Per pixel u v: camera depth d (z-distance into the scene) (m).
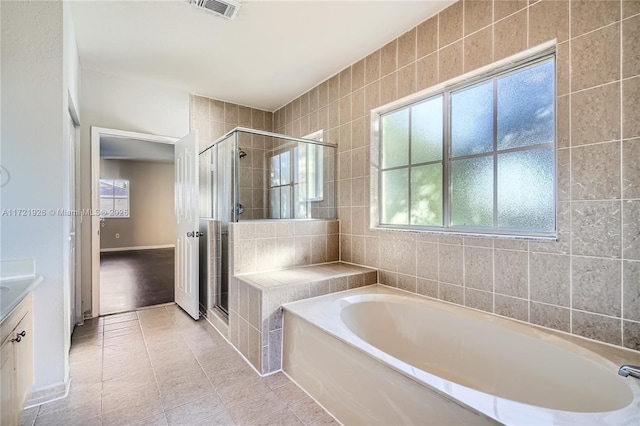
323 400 1.78
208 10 2.20
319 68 3.10
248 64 3.01
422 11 2.25
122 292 4.16
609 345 1.52
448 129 2.31
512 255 1.88
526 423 1.00
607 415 1.04
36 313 1.76
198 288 3.17
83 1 2.08
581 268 1.61
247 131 2.89
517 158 1.94
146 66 3.03
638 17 1.42
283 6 2.16
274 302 2.15
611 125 1.50
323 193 3.21
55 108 1.82
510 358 1.71
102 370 2.13
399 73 2.55
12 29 1.73
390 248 2.63
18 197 1.73
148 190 8.58
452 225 2.30
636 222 1.44
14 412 1.38
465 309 2.05
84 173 3.08
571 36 1.63
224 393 1.89
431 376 1.29
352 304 2.28
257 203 2.90
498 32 1.93
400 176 2.69
